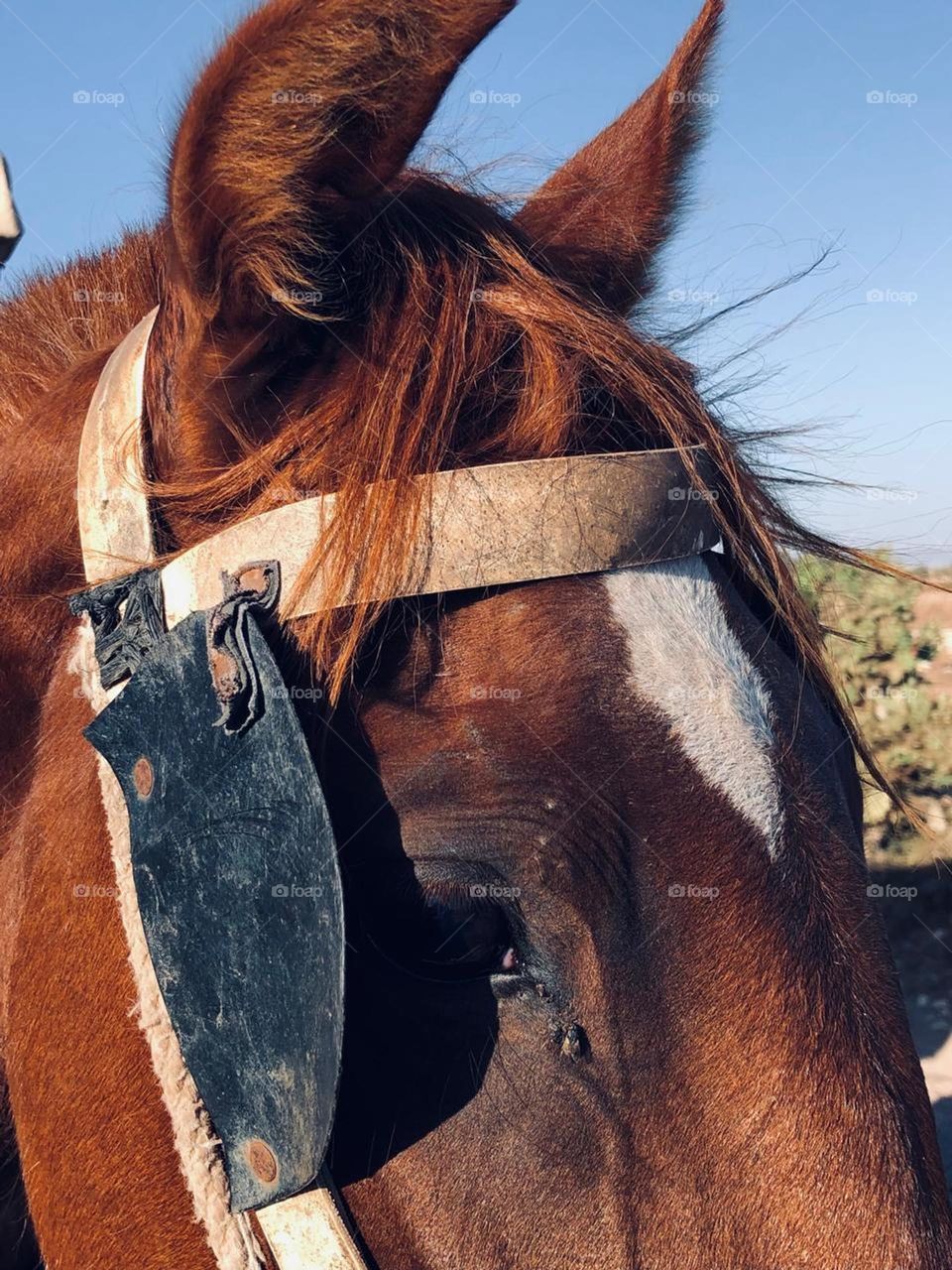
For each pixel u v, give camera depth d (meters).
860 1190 1.20
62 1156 1.39
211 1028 1.25
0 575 1.59
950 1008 5.44
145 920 1.29
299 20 1.07
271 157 1.13
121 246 1.95
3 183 1.68
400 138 1.18
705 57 1.83
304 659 1.25
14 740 1.59
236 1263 1.27
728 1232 1.20
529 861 1.22
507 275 1.45
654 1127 1.22
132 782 1.32
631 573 1.32
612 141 1.91
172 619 1.33
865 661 5.71
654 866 1.24
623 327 1.52
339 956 1.16
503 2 1.10
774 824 1.29
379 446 1.27
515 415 1.34
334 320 1.30
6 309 1.99
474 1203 1.23
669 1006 1.23
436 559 1.24
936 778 5.58
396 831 1.24
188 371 1.31
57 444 1.58
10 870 1.56
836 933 1.30
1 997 1.59
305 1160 1.18
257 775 1.22
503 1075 1.24
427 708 1.25
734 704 1.31
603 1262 1.21
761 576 1.54
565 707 1.24
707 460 1.48
